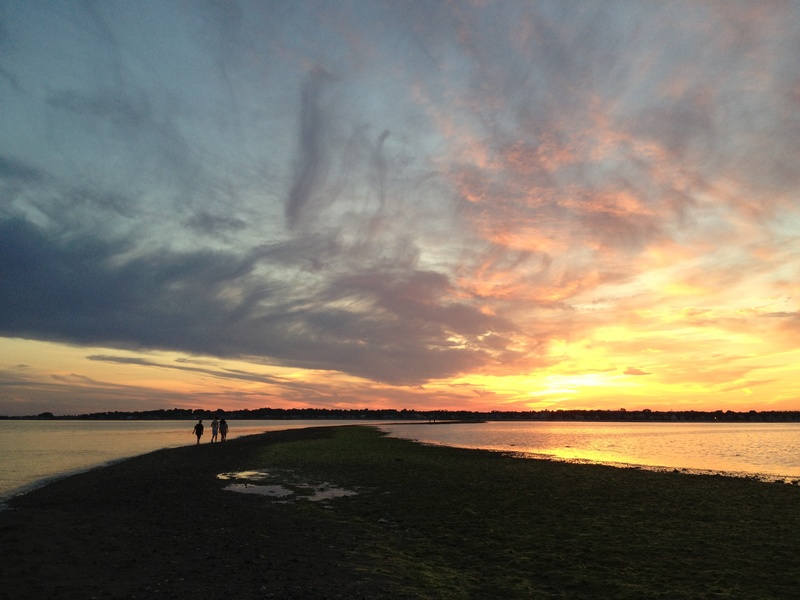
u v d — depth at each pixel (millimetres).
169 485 23203
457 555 12312
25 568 9844
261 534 13812
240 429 114812
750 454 48625
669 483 25016
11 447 51344
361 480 25531
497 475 27797
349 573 10594
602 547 13117
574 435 94312
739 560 11992
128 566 10211
